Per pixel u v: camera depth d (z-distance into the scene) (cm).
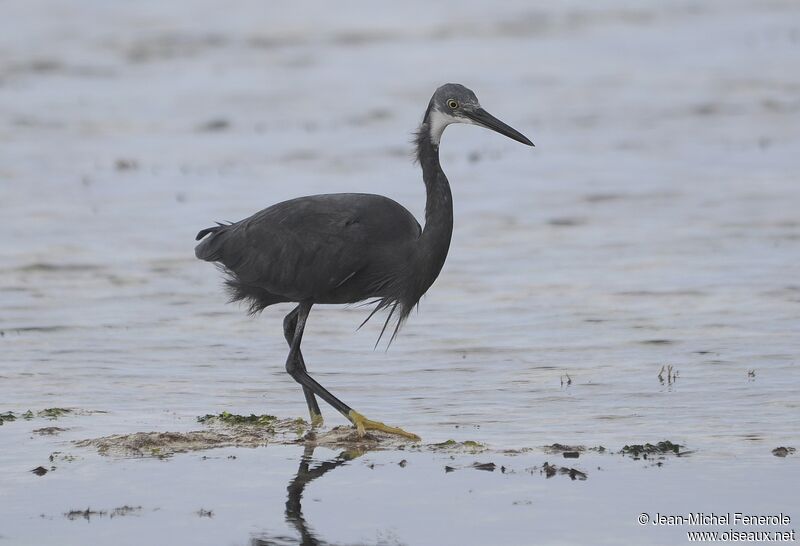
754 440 1089
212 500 973
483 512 934
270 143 2730
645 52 3738
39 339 1474
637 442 1095
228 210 2144
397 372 1347
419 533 897
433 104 1234
